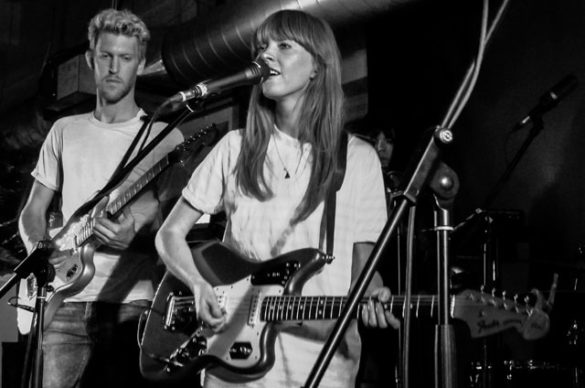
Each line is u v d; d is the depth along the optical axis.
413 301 1.88
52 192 3.10
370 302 1.91
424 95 4.95
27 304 3.25
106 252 2.86
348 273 2.12
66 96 6.44
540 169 4.36
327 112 2.19
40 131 6.99
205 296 2.15
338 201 2.14
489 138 4.64
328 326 2.07
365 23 4.34
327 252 2.10
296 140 2.22
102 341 2.81
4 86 8.80
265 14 4.57
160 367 2.29
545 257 4.27
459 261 3.68
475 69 1.58
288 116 2.22
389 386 3.85
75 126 3.04
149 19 7.02
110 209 2.84
